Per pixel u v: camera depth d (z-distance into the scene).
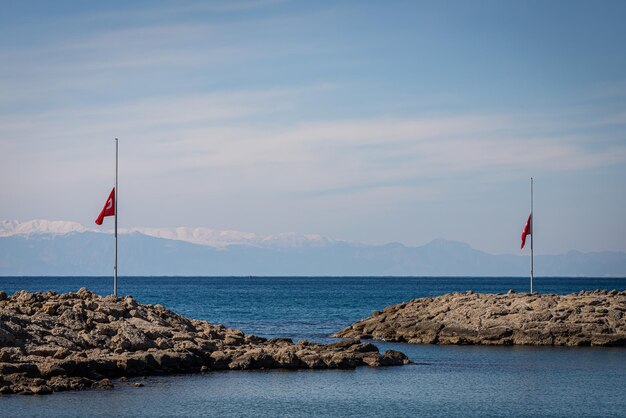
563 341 105.81
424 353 96.62
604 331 105.31
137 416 56.09
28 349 69.81
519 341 107.00
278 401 62.56
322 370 78.94
